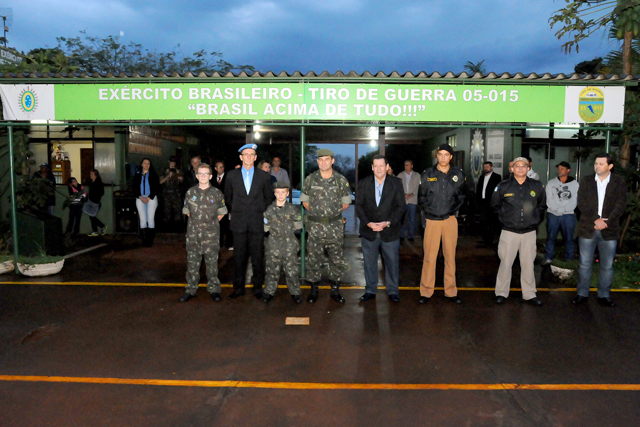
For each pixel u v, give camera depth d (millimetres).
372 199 5410
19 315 5082
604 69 8445
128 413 3152
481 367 3871
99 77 6070
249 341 4375
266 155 12906
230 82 6035
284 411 3184
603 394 3436
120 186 10852
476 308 5402
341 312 5219
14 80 6227
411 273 7148
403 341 4406
